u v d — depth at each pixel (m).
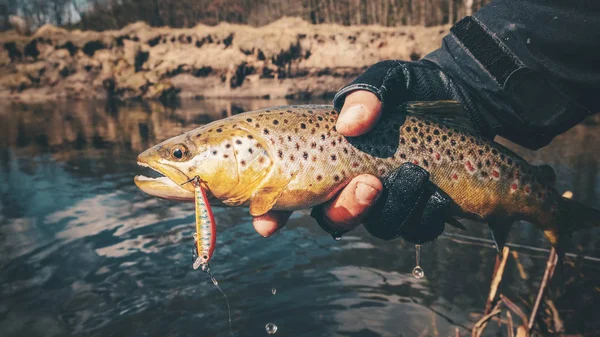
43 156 1.13
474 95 0.22
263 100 2.81
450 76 0.23
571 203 0.26
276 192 0.24
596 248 0.51
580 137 1.34
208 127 0.25
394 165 0.24
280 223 0.25
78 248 0.53
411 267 0.48
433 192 0.23
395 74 0.22
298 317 0.40
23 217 0.64
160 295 0.43
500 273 0.38
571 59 0.19
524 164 0.26
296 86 3.09
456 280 0.45
